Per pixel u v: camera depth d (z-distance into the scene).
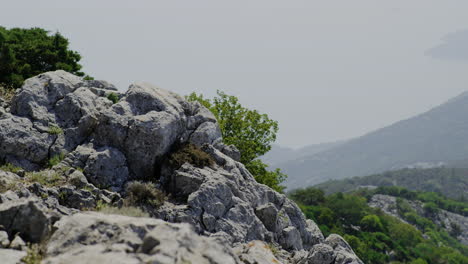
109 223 11.29
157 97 25.64
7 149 20.84
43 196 17.70
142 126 22.98
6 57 34.75
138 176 22.95
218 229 20.77
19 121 22.11
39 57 40.12
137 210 16.08
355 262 21.44
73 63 43.84
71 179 19.86
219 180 22.80
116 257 9.42
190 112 28.03
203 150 25.66
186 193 21.92
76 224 11.09
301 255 23.06
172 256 9.26
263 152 50.31
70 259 9.41
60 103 24.27
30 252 10.55
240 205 22.72
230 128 49.91
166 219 19.86
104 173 21.39
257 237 22.94
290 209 28.39
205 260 9.72
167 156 23.89
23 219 11.92
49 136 22.38
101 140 23.28
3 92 29.28
